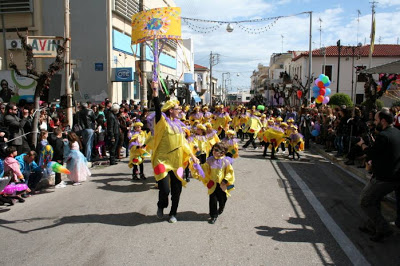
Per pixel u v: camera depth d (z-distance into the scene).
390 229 4.80
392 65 10.05
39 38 9.49
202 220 5.69
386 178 4.62
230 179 5.55
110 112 10.69
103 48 18.42
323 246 4.69
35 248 4.59
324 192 7.59
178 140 5.63
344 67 36.97
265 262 4.20
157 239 4.88
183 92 30.27
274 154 12.40
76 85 11.88
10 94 13.05
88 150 10.65
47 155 7.61
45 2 18.33
